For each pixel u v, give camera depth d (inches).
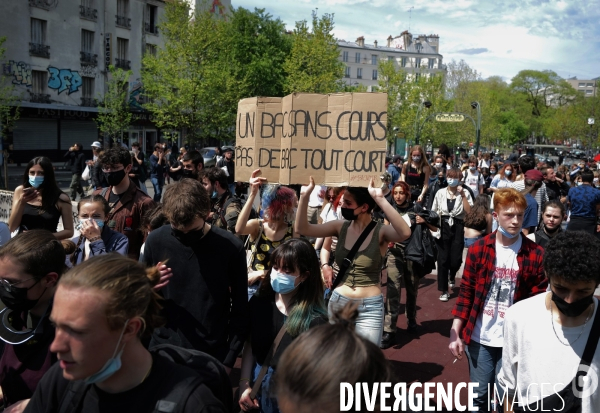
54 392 67.2
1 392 94.0
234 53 1432.1
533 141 3693.4
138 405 62.7
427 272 218.8
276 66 1529.3
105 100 1242.0
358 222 144.6
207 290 115.9
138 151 627.5
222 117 1174.3
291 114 141.6
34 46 1235.2
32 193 174.4
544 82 3265.3
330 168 140.3
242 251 120.6
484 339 128.3
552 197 369.4
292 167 142.2
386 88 1638.8
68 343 57.4
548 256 85.7
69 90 1330.0
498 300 127.3
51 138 1347.2
